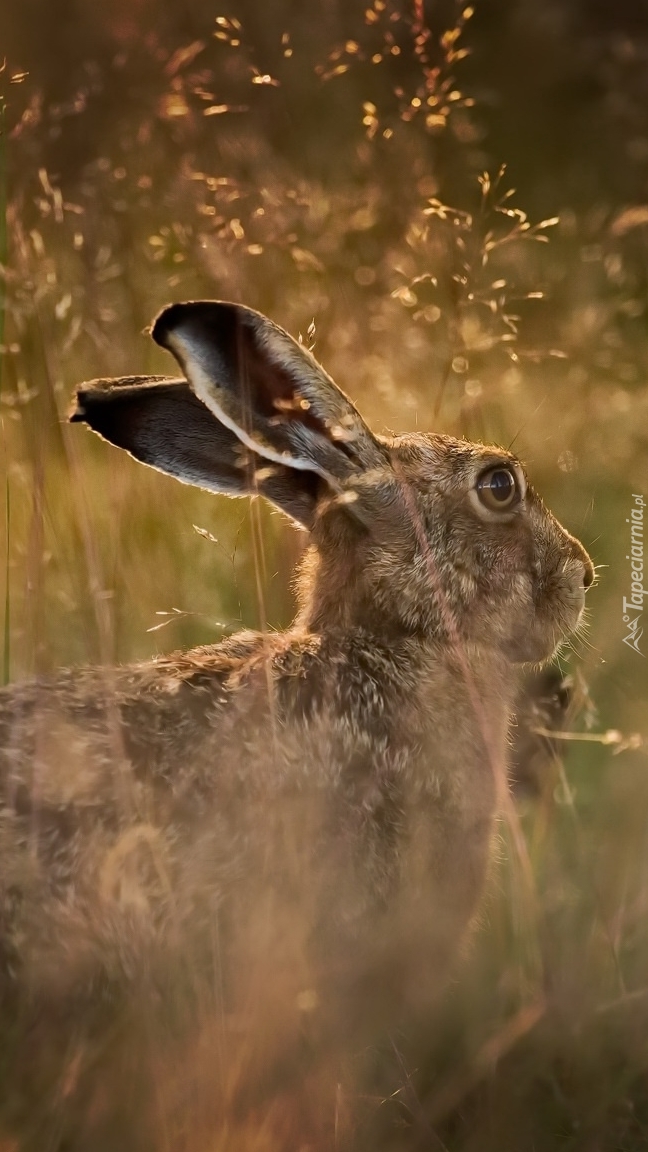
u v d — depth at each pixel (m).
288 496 9.52
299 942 8.00
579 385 13.34
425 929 8.67
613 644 11.21
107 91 14.71
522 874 8.74
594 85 19.19
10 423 11.37
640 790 9.77
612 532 12.42
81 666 8.98
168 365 13.46
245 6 16.23
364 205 13.51
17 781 7.83
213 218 11.40
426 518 9.23
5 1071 7.44
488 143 18.77
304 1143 7.46
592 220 16.03
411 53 16.31
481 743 9.08
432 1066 8.26
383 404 12.09
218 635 10.97
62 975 7.64
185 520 11.75
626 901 9.01
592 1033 8.05
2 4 15.66
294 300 12.23
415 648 9.09
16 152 12.08
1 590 10.76
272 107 15.48
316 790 8.42
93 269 12.54
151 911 7.82
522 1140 7.57
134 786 7.96
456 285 11.43
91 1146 7.18
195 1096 7.32
